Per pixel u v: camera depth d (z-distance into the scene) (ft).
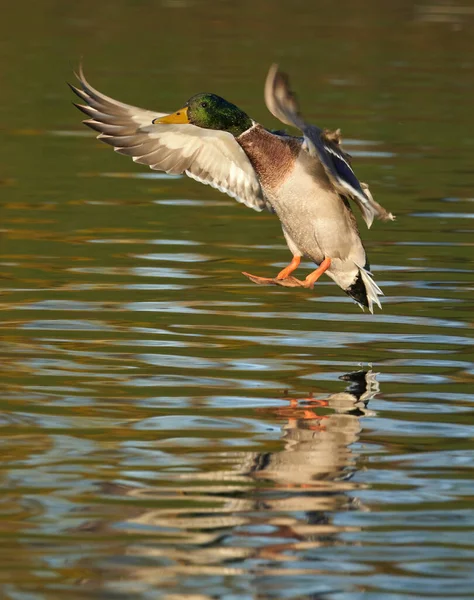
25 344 39.91
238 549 25.71
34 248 52.60
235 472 29.76
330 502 28.04
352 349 40.22
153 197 63.77
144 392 35.65
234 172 39.65
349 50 115.75
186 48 113.29
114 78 95.55
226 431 32.58
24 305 44.32
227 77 97.40
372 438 32.27
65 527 26.53
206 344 40.40
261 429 32.78
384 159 72.64
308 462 30.27
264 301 45.80
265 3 146.41
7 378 36.55
